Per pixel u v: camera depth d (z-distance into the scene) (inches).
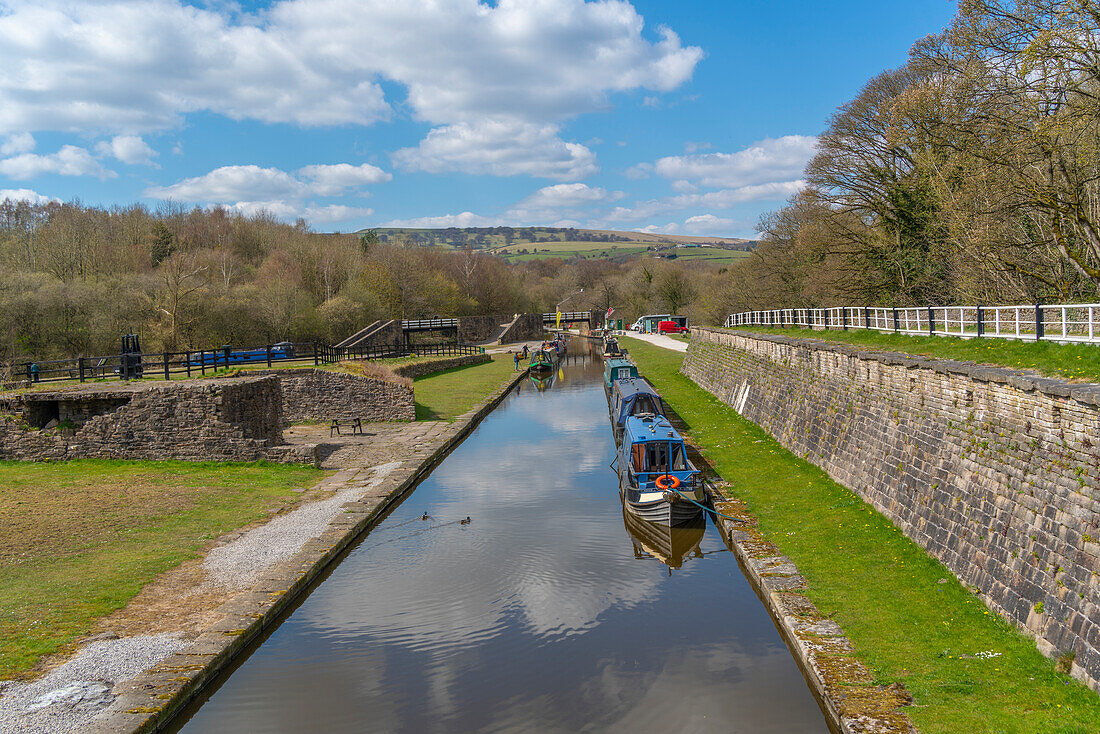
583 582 638.5
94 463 971.9
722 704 435.8
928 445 618.5
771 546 647.1
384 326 2787.9
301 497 841.5
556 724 422.3
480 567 675.4
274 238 3860.7
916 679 398.9
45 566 604.1
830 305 1738.4
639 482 794.2
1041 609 420.8
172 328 1984.5
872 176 1535.4
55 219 2709.2
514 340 3895.2
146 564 612.7
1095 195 914.1
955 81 1128.2
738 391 1398.9
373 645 522.9
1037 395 466.3
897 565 560.7
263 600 546.0
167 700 401.7
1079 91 770.2
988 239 967.6
